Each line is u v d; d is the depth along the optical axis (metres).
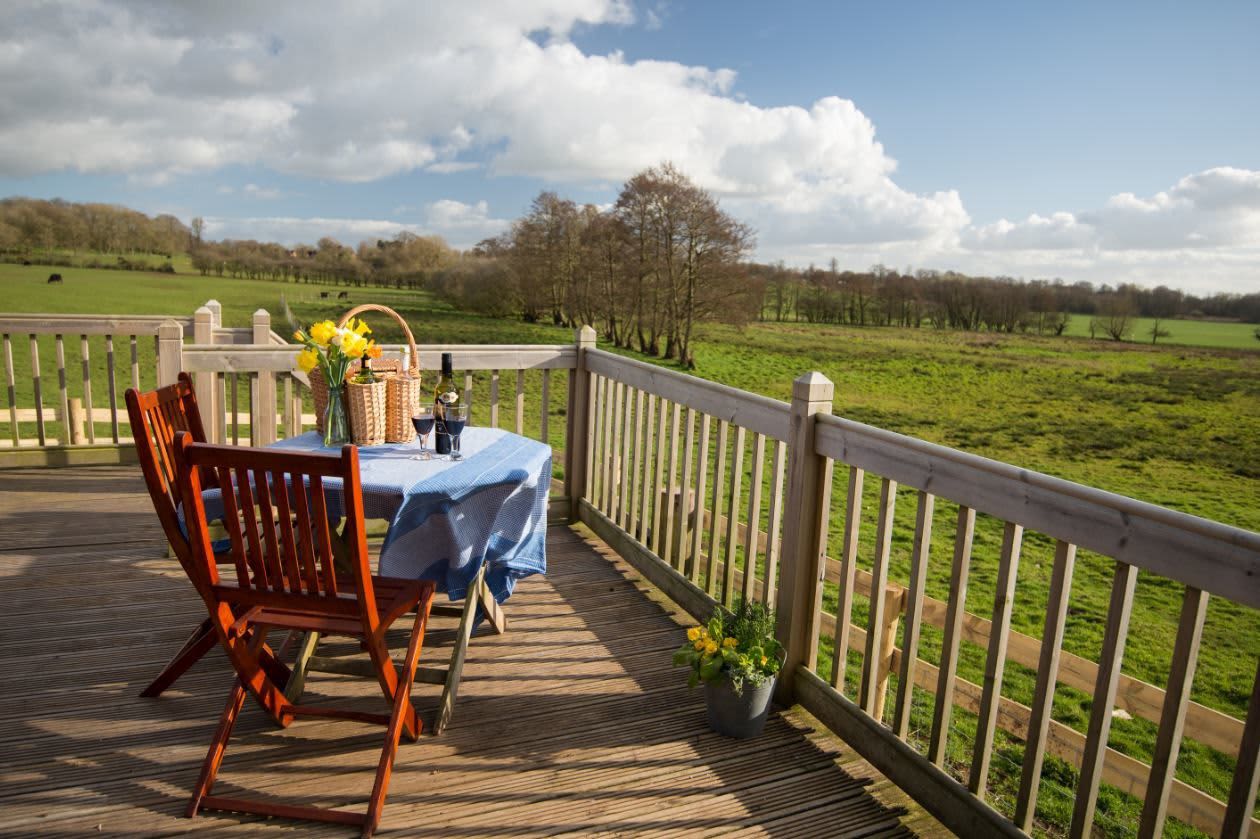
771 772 2.42
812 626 2.80
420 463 2.78
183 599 3.55
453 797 2.23
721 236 25.80
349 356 2.93
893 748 2.37
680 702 2.83
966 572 2.12
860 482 2.50
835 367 26.66
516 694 2.85
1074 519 1.77
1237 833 1.53
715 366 26.36
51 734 2.46
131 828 2.04
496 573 3.14
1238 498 13.44
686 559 4.14
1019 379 24.84
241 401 12.09
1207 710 2.63
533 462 2.90
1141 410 20.94
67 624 3.25
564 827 2.12
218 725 2.32
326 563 2.06
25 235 41.72
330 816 2.07
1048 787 3.76
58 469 5.84
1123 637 1.68
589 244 29.48
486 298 32.56
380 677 2.27
